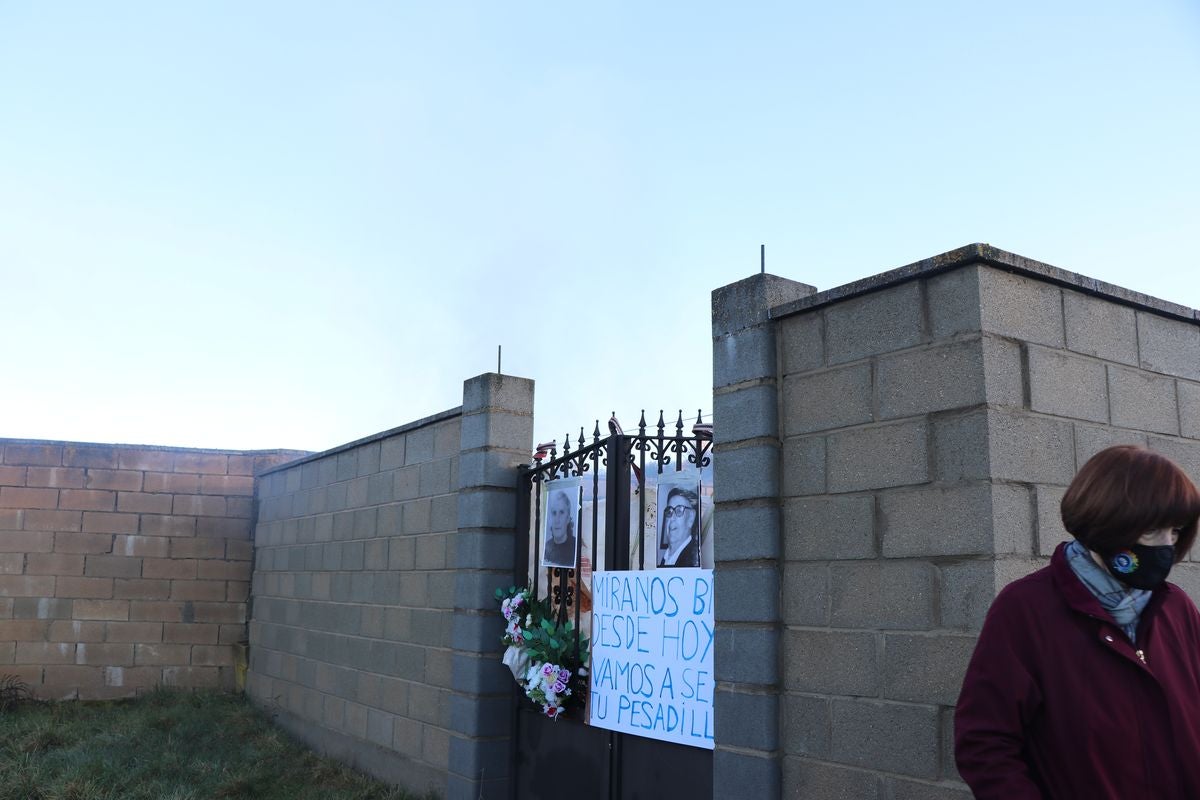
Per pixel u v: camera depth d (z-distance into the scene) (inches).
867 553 137.3
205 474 437.7
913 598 130.3
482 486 240.8
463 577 244.2
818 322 150.3
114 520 424.2
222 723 363.6
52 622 411.8
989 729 77.9
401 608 281.0
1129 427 141.9
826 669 141.3
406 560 281.6
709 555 179.8
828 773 139.0
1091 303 141.1
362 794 264.7
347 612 317.1
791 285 161.5
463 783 231.9
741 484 156.6
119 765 288.0
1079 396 135.6
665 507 192.4
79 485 422.9
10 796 265.3
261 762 304.0
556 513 225.5
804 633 145.5
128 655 417.4
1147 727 74.3
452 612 252.7
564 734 211.6
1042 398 130.8
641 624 186.2
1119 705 74.4
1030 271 132.1
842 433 143.8
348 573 319.9
